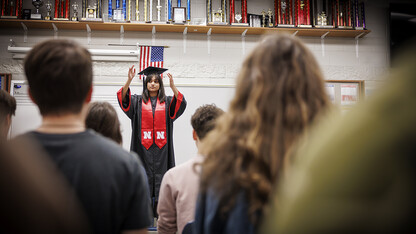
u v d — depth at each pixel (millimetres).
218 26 5598
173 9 5629
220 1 5977
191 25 5543
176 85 5602
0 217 430
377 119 326
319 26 5832
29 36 5551
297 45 720
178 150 5457
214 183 662
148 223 1022
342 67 6141
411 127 303
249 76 726
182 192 1588
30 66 920
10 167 453
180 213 1573
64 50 936
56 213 446
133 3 5773
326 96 696
